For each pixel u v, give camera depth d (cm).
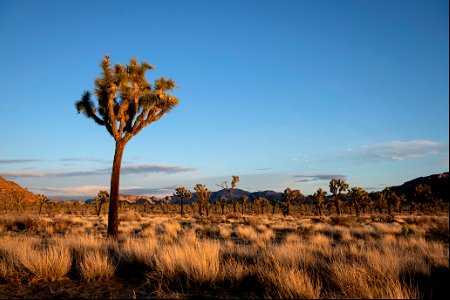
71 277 655
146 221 3062
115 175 1405
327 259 812
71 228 1998
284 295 502
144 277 657
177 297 519
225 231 1800
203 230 1961
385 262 646
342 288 516
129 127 1473
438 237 1370
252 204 9438
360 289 495
